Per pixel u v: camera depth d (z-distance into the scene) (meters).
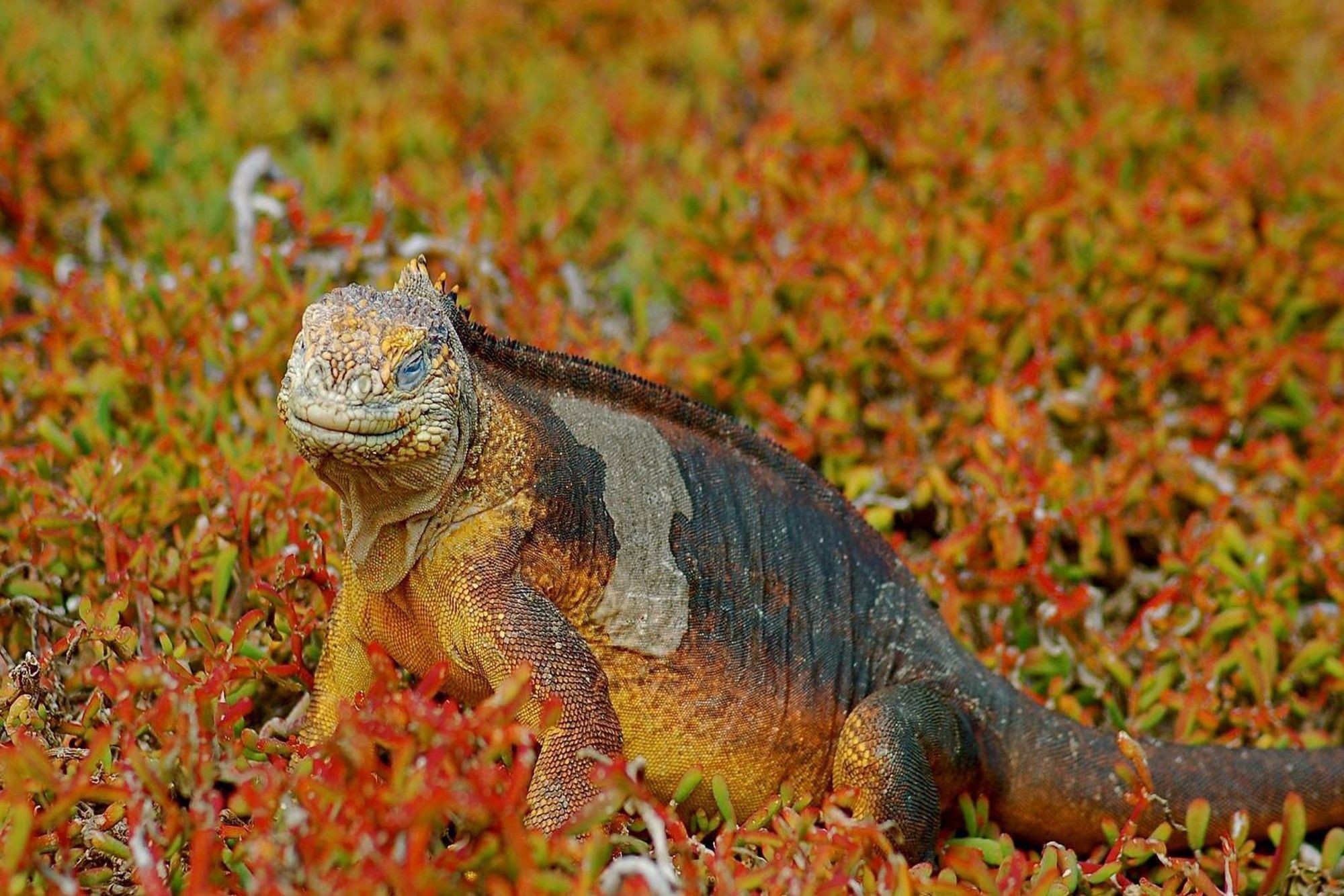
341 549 7.57
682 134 12.88
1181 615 8.40
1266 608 8.22
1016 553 8.38
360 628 6.37
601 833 5.22
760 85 13.64
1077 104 13.24
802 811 6.23
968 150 11.41
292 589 6.95
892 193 11.06
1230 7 15.66
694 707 6.50
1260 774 6.95
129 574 7.05
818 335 9.60
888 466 9.15
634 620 6.38
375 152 11.85
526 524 6.11
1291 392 9.82
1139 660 8.27
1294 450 10.09
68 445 8.03
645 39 14.23
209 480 7.79
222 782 6.26
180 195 10.89
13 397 8.81
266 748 5.96
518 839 4.93
